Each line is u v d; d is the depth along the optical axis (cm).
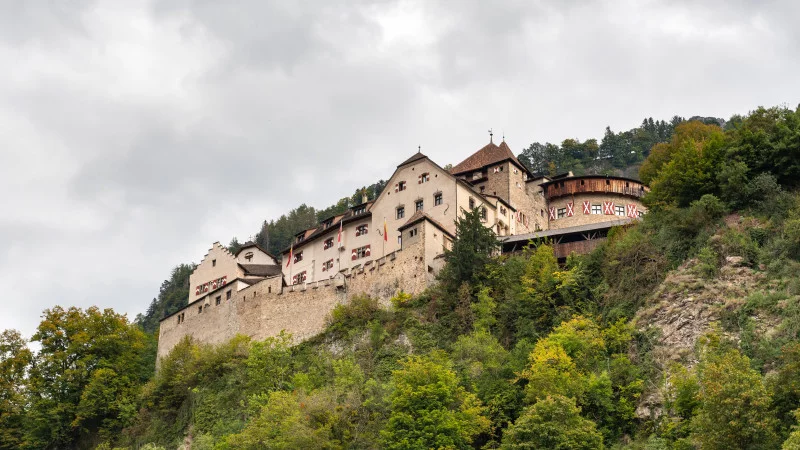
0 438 9950
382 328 8988
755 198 8156
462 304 8706
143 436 9569
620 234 8688
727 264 7612
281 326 10069
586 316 7956
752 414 5703
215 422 9006
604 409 6944
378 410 7662
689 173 8619
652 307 7612
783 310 6919
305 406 7662
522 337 8112
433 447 6912
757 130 8781
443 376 7375
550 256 8681
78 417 9994
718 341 6862
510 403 7350
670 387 6750
